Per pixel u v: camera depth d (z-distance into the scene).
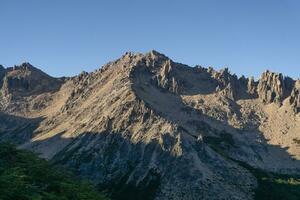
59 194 100.88
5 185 84.44
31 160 114.00
